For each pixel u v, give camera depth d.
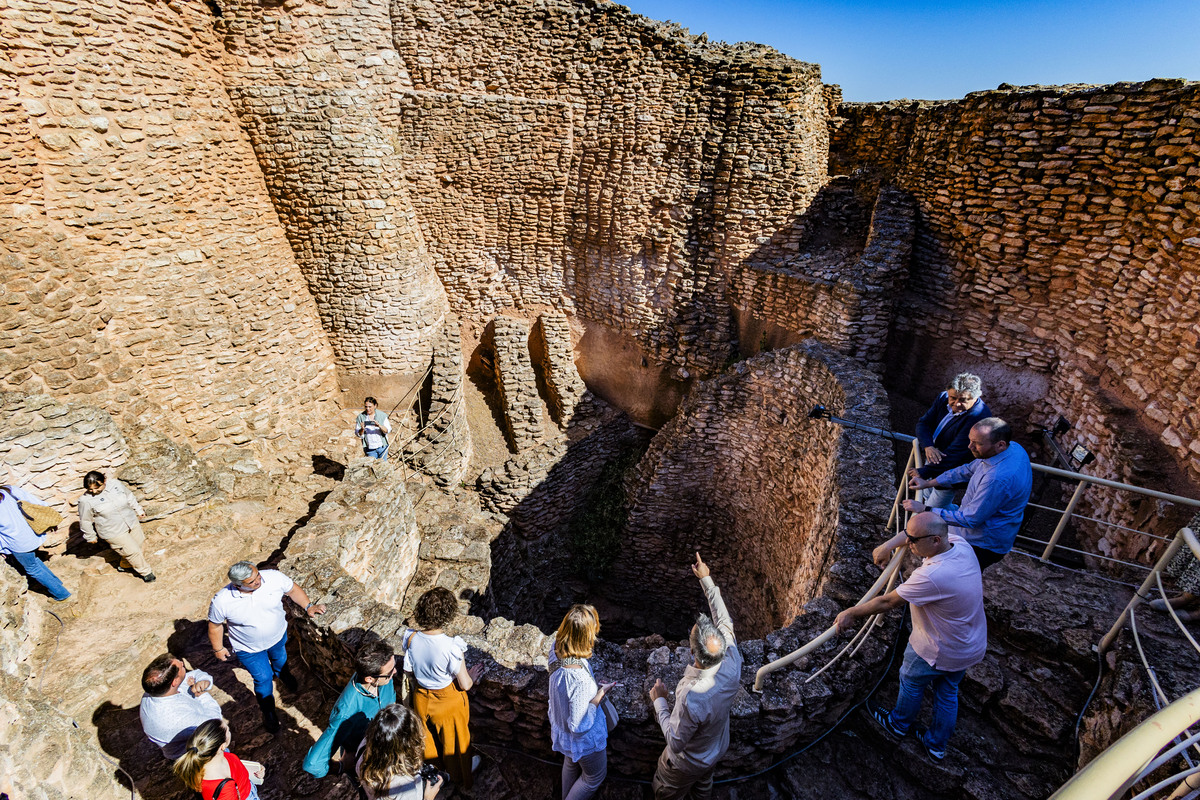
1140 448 6.23
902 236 9.89
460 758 4.31
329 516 7.24
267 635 4.70
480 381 15.00
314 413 12.53
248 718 5.42
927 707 4.55
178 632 6.50
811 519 8.77
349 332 12.61
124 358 9.27
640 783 4.63
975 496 3.99
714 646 3.36
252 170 11.21
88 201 8.67
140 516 7.44
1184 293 6.08
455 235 13.41
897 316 10.09
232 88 10.59
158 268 9.62
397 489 8.36
